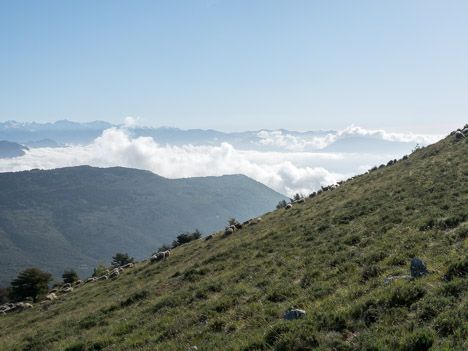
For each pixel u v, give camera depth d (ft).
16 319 127.95
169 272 117.29
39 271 243.81
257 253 90.17
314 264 62.69
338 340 30.07
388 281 40.45
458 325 26.48
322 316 35.17
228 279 71.87
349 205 109.81
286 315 39.91
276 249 88.94
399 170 140.67
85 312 92.53
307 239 87.71
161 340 47.19
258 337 35.81
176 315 56.95
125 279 142.20
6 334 100.83
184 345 41.83
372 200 103.35
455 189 81.20
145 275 131.54
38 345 67.05
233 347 35.86
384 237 63.93
